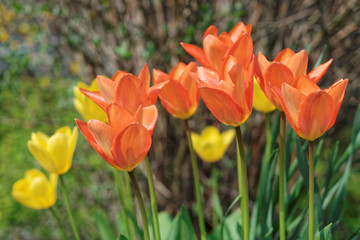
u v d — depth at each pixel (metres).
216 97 0.69
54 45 1.90
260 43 1.71
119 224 1.15
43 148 0.87
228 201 1.93
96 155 1.96
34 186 0.95
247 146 1.81
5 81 1.91
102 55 1.76
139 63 1.67
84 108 0.87
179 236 1.00
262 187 0.93
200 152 1.21
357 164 1.94
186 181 1.87
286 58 0.75
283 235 0.80
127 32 1.66
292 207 0.95
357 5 1.54
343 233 1.84
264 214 0.92
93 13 1.68
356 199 2.13
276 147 0.95
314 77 0.72
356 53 1.74
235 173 1.90
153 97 0.74
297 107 0.68
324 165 1.94
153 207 0.79
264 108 0.89
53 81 2.00
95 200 2.02
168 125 1.80
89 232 2.10
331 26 1.59
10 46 1.97
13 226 2.16
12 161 2.41
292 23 1.65
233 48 0.72
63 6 1.71
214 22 1.61
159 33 1.65
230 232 1.12
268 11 1.67
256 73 0.73
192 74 0.72
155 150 1.83
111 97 0.72
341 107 1.84
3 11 1.89
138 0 1.62
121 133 0.66
